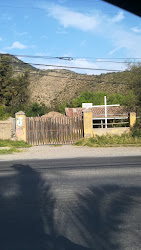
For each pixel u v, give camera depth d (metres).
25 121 18.84
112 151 14.55
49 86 100.69
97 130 19.92
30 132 18.88
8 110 57.78
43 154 13.95
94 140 18.47
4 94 57.50
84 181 7.15
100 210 4.88
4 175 8.19
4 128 18.70
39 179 7.48
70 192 6.08
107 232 3.96
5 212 4.83
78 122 19.44
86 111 19.34
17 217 4.59
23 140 18.75
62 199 5.57
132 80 21.86
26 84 63.06
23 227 4.17
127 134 19.88
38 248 3.49
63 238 3.78
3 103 57.22
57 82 102.25
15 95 60.97
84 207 5.06
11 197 5.75
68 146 17.81
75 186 6.63
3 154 14.12
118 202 5.32
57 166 9.71
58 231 4.01
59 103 85.94
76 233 3.94
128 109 22.09
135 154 13.16
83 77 98.50
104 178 7.48
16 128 18.81
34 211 4.87
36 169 9.16
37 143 18.88
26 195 5.89
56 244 3.60
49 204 5.25
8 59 57.88
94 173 8.20
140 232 3.96
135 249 3.46
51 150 15.70
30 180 7.38
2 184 6.96
